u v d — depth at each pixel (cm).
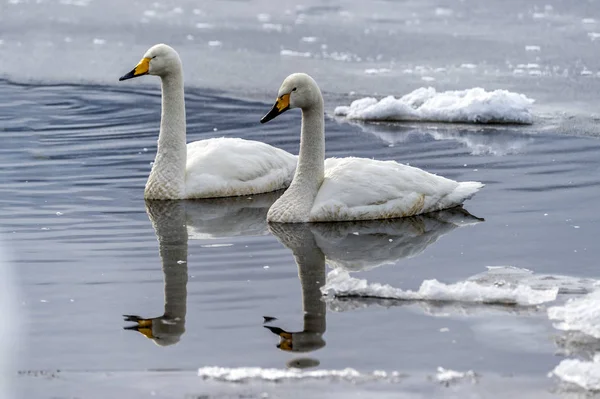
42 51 3244
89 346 1017
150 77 2873
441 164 1873
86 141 2067
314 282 1215
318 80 2834
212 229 1464
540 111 2416
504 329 1068
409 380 942
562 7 4066
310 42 3441
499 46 3341
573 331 1062
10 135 2117
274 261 1302
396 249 1355
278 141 2081
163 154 1659
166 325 1073
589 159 1903
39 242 1379
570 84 2758
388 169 1544
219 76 2877
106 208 1577
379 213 1508
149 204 1614
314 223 1495
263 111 2419
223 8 4153
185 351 1006
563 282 1208
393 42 3434
